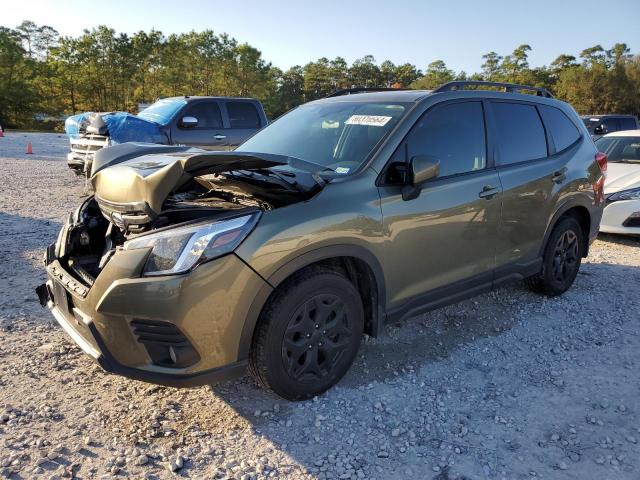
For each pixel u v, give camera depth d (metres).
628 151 8.41
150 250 2.62
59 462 2.54
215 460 2.61
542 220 4.46
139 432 2.80
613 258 6.47
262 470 2.54
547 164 4.49
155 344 2.65
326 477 2.51
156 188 2.73
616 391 3.34
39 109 60.41
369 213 3.15
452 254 3.71
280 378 2.94
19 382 3.22
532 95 4.68
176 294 2.53
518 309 4.68
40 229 6.96
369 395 3.22
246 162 2.89
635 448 2.77
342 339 3.20
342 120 3.88
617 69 77.31
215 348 2.67
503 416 3.05
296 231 2.81
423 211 3.43
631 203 6.93
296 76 104.56
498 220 4.00
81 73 62.31
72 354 3.61
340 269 3.26
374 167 3.30
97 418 2.91
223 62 72.31
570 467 2.62
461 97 3.94
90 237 3.51
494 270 4.10
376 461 2.64
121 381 3.31
